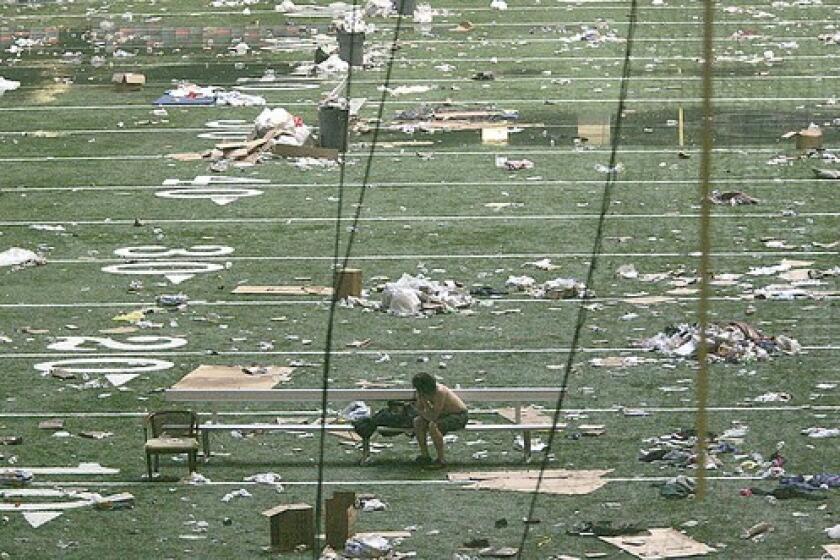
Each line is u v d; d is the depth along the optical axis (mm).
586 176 105938
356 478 62406
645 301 81125
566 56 147250
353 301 83188
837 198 98125
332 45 154375
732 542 56312
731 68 122188
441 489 61188
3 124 126125
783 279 84375
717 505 58969
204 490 61656
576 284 83812
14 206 102938
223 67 147375
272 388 69812
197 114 128250
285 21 168750
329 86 137500
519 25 163000
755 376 70938
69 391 72000
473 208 100375
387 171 109250
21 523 59062
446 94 132750
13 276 88938
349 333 79062
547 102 128250
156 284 87438
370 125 121812
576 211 98688
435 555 55750
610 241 90125
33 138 121188
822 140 109188
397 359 75500
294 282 87125
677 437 64688
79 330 80312
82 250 93812
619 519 58000
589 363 73500
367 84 137125
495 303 82938
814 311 79375
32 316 82438
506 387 71250
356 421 63906
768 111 114875
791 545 56031
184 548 57000
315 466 63562
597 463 62688
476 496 60438
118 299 85125
